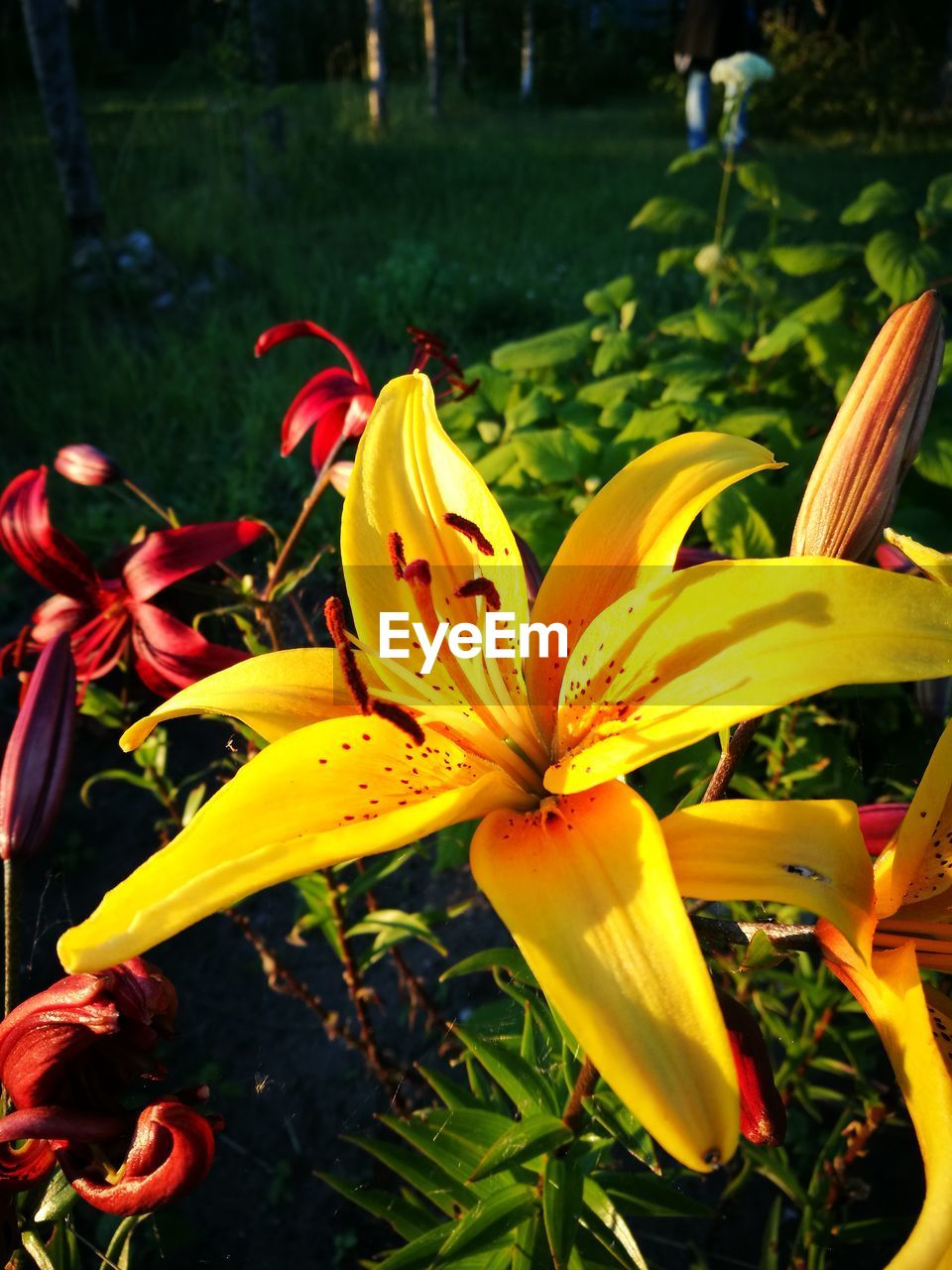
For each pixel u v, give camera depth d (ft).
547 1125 0.98
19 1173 0.83
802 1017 1.98
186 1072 2.11
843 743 2.08
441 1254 1.05
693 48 8.38
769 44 13.35
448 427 2.71
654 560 0.80
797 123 11.73
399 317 4.99
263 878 0.62
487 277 5.67
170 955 2.34
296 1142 2.01
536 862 0.66
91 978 0.78
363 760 0.76
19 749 0.92
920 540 2.25
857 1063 1.61
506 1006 1.44
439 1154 1.23
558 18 16.84
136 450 3.87
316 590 2.88
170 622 1.34
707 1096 0.53
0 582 3.29
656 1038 0.55
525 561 0.98
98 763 2.74
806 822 0.66
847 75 12.00
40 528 1.33
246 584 1.41
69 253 5.50
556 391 2.82
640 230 6.80
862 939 0.61
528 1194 1.11
